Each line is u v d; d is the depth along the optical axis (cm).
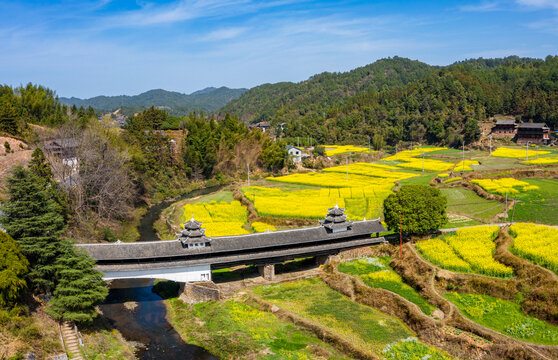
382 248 6556
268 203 9275
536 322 4219
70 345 4103
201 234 5688
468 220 7506
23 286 4175
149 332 4775
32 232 4578
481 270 5194
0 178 7650
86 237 7212
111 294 5825
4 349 3512
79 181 7700
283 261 6094
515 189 8800
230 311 5100
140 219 9456
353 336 4394
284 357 4131
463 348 4038
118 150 9581
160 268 5391
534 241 5594
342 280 5716
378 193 9956
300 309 5047
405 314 4725
